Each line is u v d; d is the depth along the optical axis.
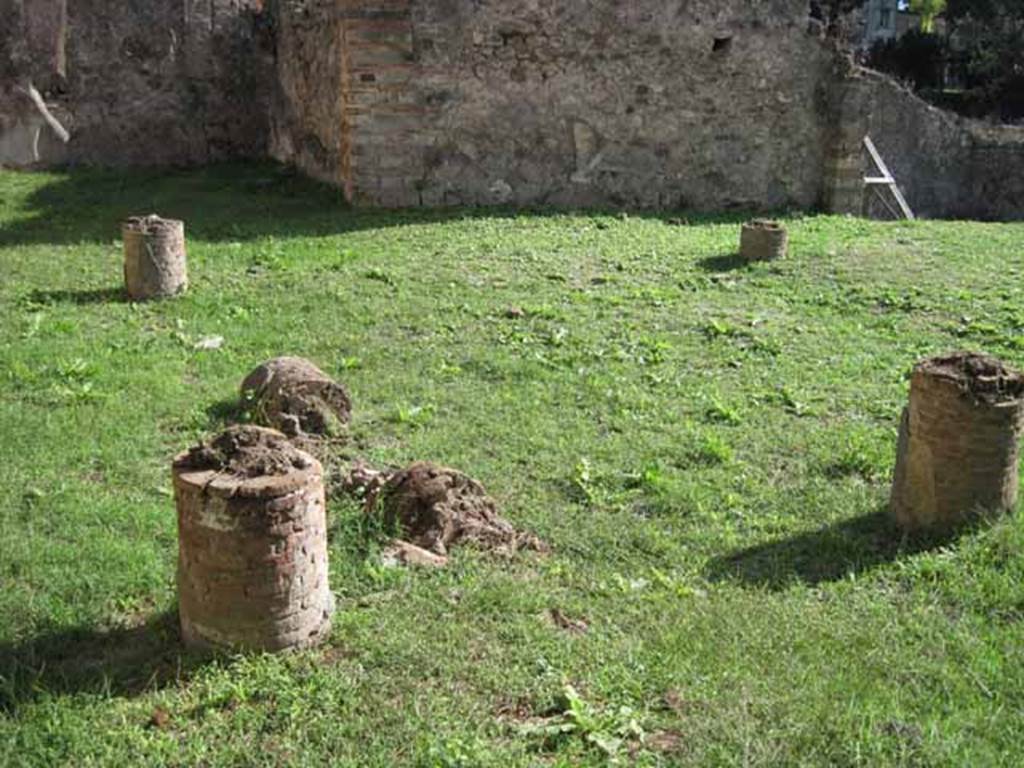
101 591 4.68
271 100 19.48
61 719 3.78
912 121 20.53
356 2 13.72
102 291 10.14
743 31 15.05
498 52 14.30
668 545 5.27
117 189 16.11
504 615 4.51
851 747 3.57
